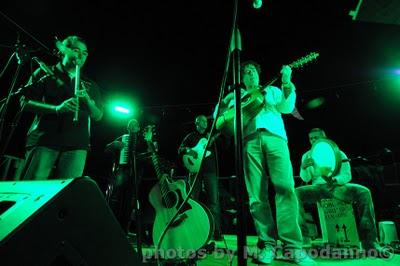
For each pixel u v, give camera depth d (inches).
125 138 171.3
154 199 111.1
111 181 176.4
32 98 89.2
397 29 238.2
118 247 38.3
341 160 130.2
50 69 96.2
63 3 207.3
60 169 89.7
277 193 96.9
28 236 29.5
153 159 125.4
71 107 87.1
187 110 320.2
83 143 93.6
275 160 97.7
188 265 93.5
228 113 110.0
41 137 86.4
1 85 120.5
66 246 33.0
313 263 89.3
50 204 31.8
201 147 170.7
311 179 160.1
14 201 35.2
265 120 101.4
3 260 27.3
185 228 99.8
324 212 134.2
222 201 220.4
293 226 92.3
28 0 194.5
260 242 97.6
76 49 97.8
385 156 194.4
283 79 92.2
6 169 94.7
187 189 110.5
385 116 336.8
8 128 88.0
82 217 34.9
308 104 308.2
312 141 176.9
